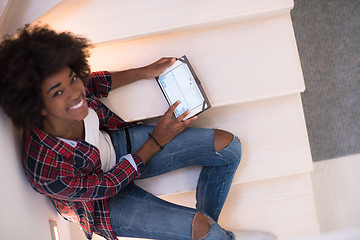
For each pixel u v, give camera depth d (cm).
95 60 177
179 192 184
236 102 170
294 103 184
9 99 122
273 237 191
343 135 219
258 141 184
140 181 184
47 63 116
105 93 168
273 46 172
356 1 220
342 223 218
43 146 132
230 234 172
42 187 135
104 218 156
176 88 168
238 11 166
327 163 220
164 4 169
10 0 143
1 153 126
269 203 196
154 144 157
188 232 152
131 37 170
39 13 157
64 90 122
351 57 219
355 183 218
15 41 120
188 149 165
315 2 222
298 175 195
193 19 167
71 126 136
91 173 148
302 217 194
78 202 153
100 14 169
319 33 221
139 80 174
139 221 155
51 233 168
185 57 167
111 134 165
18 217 132
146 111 172
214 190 173
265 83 170
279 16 173
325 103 220
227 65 172
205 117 185
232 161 168
